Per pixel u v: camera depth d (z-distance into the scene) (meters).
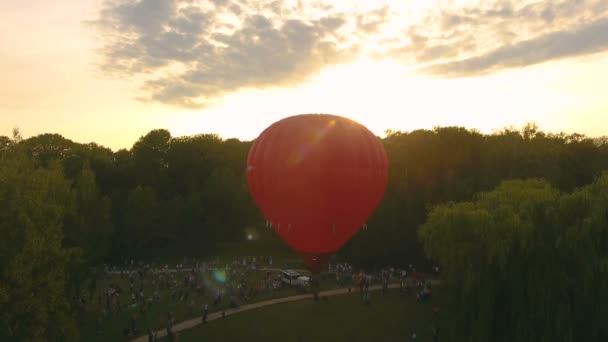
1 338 22.00
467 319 29.73
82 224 38.72
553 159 54.56
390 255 56.03
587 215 27.20
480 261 29.22
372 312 38.81
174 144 83.69
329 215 21.14
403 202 54.72
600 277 25.62
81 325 35.31
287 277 46.97
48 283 24.69
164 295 43.69
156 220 67.81
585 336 26.55
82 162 76.44
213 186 71.88
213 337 33.59
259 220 71.94
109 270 56.09
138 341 32.53
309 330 35.16
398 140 59.91
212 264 59.34
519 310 27.94
